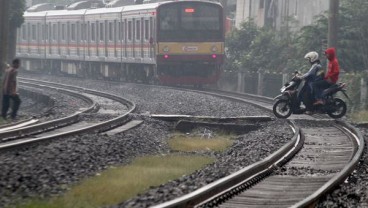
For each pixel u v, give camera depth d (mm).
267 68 112000
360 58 91438
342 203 30594
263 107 76188
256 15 145125
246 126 64250
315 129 59812
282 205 29969
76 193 32250
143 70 121938
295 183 35375
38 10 170625
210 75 111125
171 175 38500
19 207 29047
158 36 110062
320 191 30500
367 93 74562
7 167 37406
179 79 111062
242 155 46031
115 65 133125
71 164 39844
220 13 109750
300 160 43375
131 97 92812
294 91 66750
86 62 144500
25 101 105188
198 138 59594
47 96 94688
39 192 32219
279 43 113688
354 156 40656
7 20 85062
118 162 43094
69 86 113875
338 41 91312
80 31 143750
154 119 67625
